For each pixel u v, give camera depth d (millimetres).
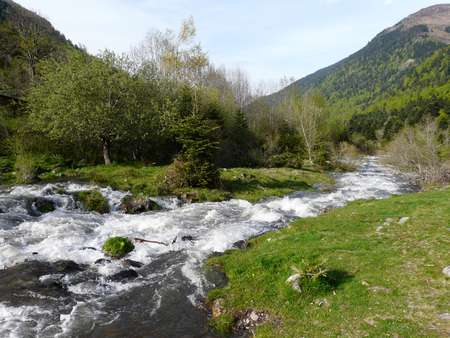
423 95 142375
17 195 21938
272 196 27844
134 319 9547
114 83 33344
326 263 10805
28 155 31984
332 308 8500
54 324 9180
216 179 27906
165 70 46281
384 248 11711
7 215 18938
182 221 19484
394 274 9641
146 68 41781
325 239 13445
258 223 19172
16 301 10297
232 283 11086
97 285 11484
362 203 21297
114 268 12703
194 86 42656
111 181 27125
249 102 74875
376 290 8875
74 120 31094
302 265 10547
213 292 10656
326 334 7551
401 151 42344
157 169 32219
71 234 16484
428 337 6742
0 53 52406
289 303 9203
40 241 15492
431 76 174750
